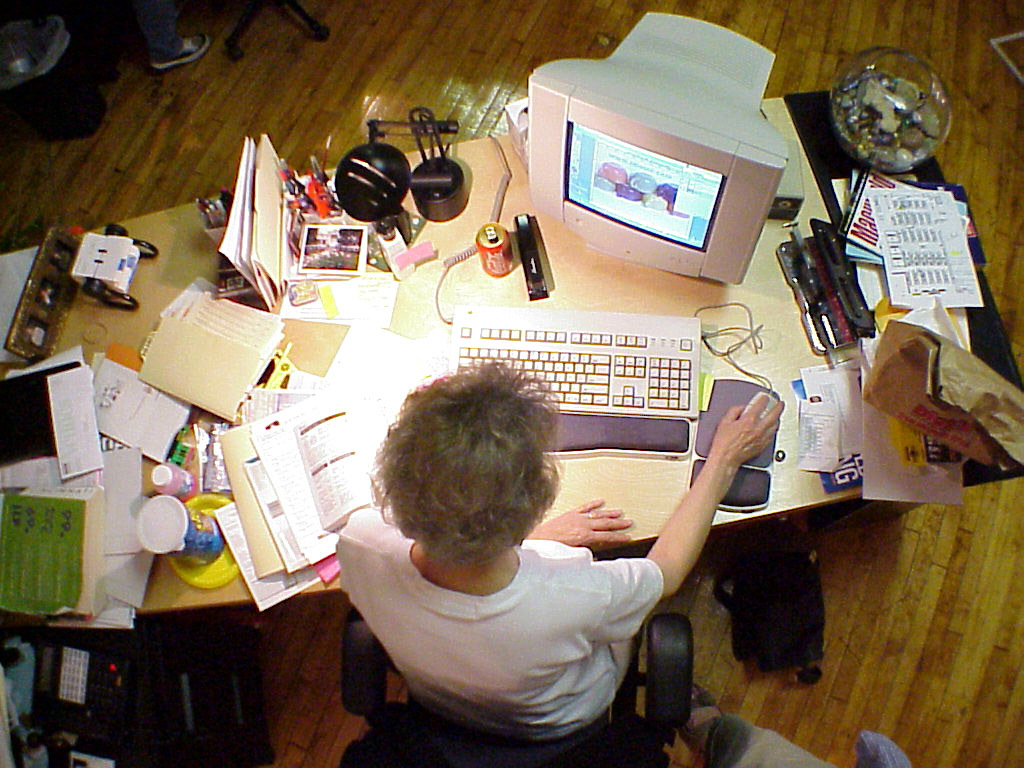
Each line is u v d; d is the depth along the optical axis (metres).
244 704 1.92
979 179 2.53
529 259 1.65
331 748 2.06
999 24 2.75
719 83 1.49
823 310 1.56
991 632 2.06
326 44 2.87
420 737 1.08
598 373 1.52
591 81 1.37
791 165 1.67
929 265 1.57
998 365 1.53
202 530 1.40
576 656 1.04
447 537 0.87
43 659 1.50
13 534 1.45
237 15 2.98
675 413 1.50
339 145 2.71
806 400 1.51
